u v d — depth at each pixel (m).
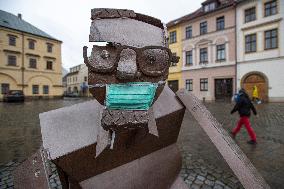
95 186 1.17
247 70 21.38
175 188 1.50
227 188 3.05
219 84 23.88
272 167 3.94
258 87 20.69
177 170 1.53
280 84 19.16
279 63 19.19
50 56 35.28
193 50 26.03
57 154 1.01
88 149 1.05
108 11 0.97
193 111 1.21
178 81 27.98
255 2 20.59
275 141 5.79
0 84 29.98
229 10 22.66
